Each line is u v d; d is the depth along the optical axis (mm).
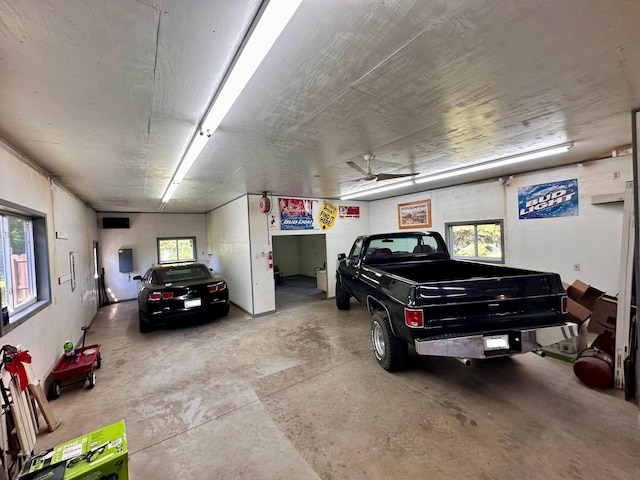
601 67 1882
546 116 2688
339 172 4613
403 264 4582
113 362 3994
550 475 1820
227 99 1963
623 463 1895
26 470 1502
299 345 4359
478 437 2199
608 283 4293
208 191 5777
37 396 2480
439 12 1327
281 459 2080
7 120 2232
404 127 2816
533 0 1279
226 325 5582
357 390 2971
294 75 1832
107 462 1538
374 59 1693
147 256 9047
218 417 2623
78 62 1576
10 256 2822
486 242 5898
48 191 3682
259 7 1256
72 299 4570
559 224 4754
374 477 1878
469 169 4723
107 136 2668
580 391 2770
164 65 1644
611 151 3939
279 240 12102
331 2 1237
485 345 2590
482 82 2025
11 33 1319
